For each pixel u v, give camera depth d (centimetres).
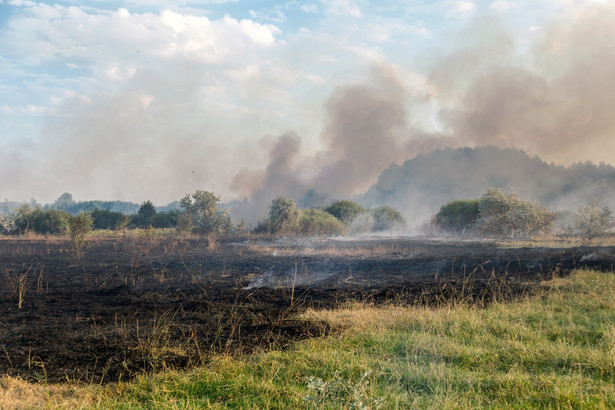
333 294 840
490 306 740
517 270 1099
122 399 399
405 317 660
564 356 478
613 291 807
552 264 1157
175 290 902
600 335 555
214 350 530
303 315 689
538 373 444
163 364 477
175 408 369
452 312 677
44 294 862
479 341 550
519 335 572
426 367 461
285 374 448
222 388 420
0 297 823
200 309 736
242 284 971
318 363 477
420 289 887
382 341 553
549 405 358
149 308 746
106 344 554
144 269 1194
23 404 382
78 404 383
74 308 748
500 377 423
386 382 421
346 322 644
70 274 1116
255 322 655
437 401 376
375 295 836
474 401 379
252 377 436
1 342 562
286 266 1238
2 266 1259
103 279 1041
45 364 487
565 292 830
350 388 386
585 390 392
